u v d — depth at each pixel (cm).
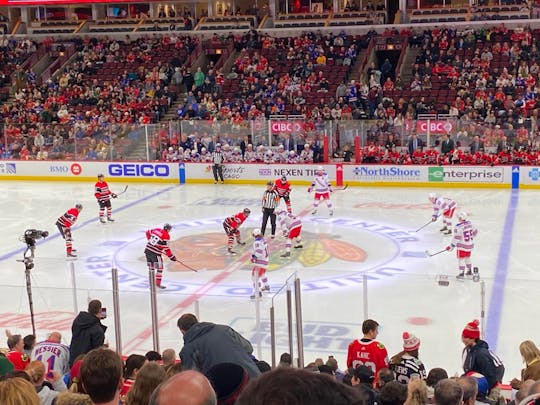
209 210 2480
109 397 343
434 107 3222
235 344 360
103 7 4419
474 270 1217
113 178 3152
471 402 537
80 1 3638
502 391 822
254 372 345
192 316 748
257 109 3391
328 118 3189
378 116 3175
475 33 3650
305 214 2380
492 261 1753
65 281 1330
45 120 3603
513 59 3459
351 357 834
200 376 201
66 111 3562
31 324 1114
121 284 1511
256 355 1034
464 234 1542
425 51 3616
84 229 2223
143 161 3111
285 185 2133
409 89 3431
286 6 4203
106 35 4234
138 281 1525
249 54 3891
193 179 3069
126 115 3438
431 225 2167
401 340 1101
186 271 1673
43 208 2558
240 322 1048
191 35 4134
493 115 2948
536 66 3362
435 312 1096
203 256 1836
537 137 2723
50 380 653
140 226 2248
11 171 3247
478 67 3472
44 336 1099
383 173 2875
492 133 2759
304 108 3334
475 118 2880
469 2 3934
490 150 2769
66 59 4141
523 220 2197
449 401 415
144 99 3625
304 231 2128
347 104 3334
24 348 915
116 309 1044
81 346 818
